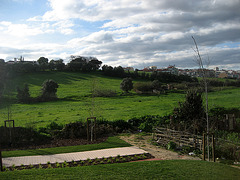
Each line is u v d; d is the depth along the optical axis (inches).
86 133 700.7
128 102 1610.5
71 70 4222.4
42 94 1966.0
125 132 751.1
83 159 436.5
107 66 4274.1
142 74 3811.5
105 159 437.1
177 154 492.1
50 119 962.1
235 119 858.8
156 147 563.5
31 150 526.9
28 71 3668.8
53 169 339.0
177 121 767.7
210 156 475.5
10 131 606.5
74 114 1103.0
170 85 2568.9
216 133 670.5
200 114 751.7
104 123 776.9
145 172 321.4
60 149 527.8
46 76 3494.1
